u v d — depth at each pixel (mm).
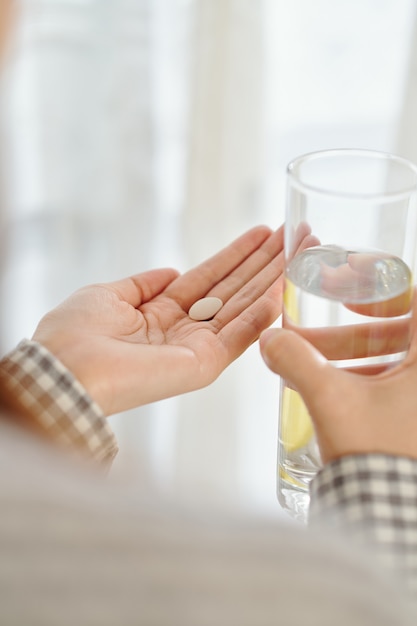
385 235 668
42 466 449
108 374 729
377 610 425
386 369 680
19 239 1331
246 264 839
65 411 668
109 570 416
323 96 1345
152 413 1428
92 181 1329
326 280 667
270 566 425
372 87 1342
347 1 1268
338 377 651
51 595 411
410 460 601
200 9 1167
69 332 754
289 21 1276
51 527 423
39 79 1247
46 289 1400
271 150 1359
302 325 676
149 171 1321
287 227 686
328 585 424
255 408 1410
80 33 1223
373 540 582
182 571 418
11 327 1380
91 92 1266
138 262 1392
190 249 1312
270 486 1328
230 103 1222
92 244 1377
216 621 409
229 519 449
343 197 659
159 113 1300
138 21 1214
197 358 762
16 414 592
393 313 670
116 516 430
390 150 1351
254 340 795
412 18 1253
